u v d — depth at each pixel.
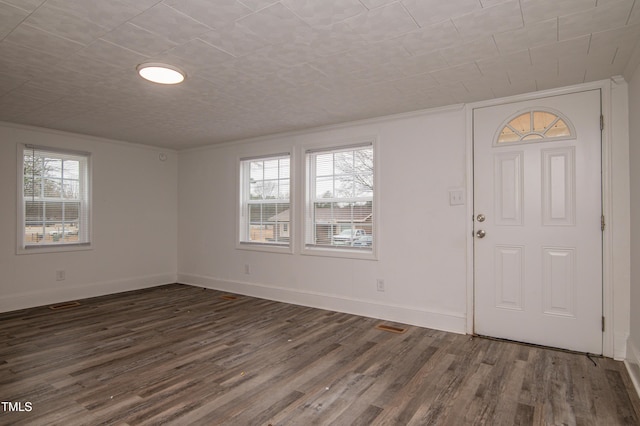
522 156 3.11
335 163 4.27
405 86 2.93
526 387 2.31
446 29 2.04
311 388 2.30
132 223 5.24
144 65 2.50
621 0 1.75
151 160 5.47
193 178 5.60
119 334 3.31
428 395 2.21
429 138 3.55
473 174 3.32
